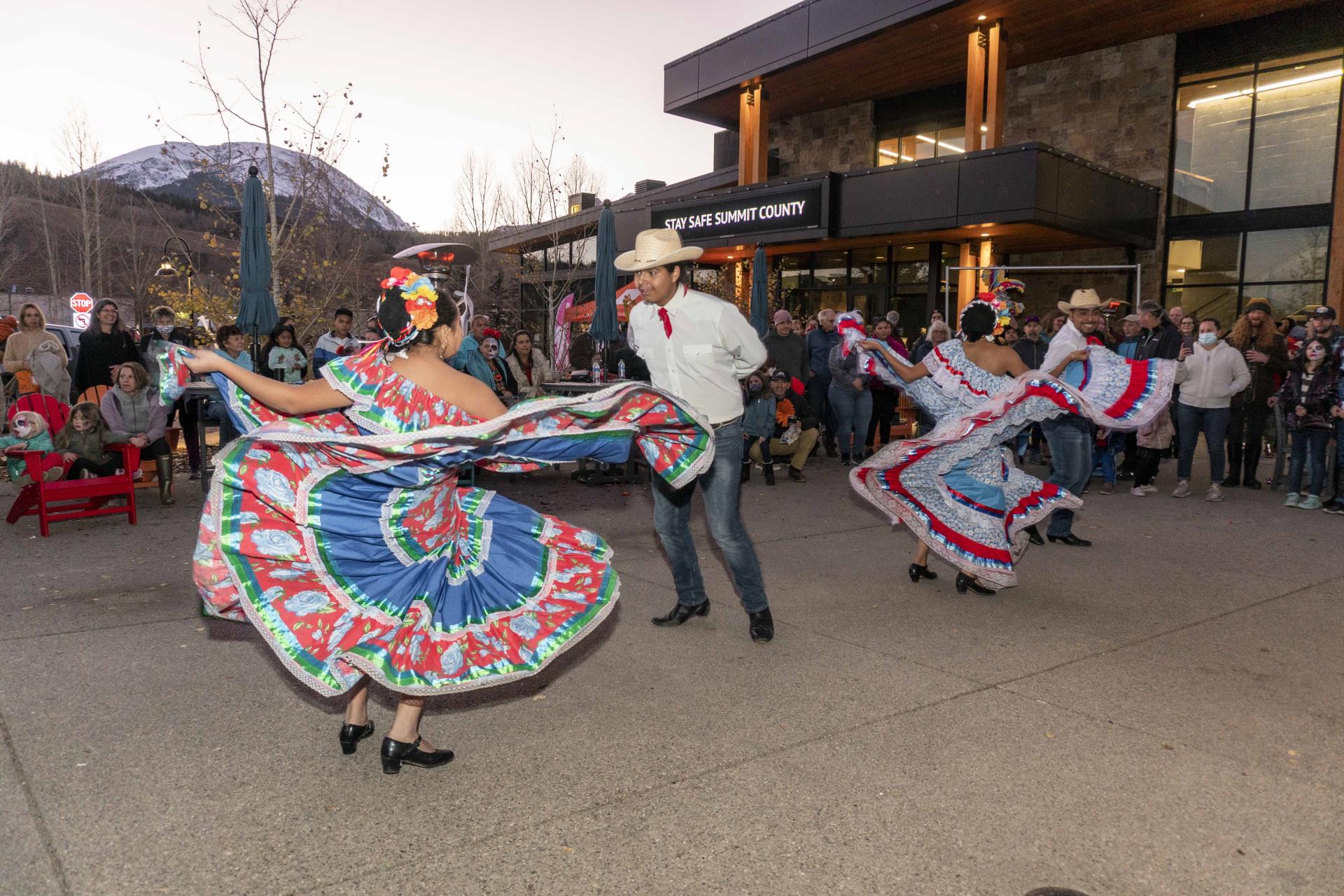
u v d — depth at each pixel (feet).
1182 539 22.47
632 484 29.86
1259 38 54.60
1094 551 21.09
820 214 56.70
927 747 10.48
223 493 8.84
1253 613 16.07
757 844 8.38
